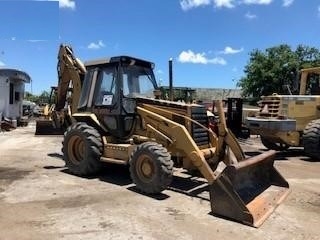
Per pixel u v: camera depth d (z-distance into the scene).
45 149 13.59
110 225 6.00
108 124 9.06
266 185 8.02
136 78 9.27
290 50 45.44
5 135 18.53
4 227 5.87
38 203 7.01
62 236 5.55
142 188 7.62
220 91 46.19
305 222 6.41
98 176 9.12
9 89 24.02
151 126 8.35
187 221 6.24
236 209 6.27
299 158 13.02
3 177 8.96
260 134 13.55
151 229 5.88
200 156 7.36
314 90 13.98
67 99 11.57
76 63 10.59
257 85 45.06
